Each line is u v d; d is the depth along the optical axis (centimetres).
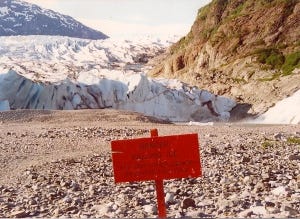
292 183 1252
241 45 11525
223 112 7819
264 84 8931
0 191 1308
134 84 7281
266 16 11831
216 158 1814
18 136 2761
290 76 8988
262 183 1246
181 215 935
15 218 960
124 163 818
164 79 8206
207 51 12131
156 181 858
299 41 10819
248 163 1670
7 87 6894
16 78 6962
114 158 818
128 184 1377
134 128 3478
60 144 2406
